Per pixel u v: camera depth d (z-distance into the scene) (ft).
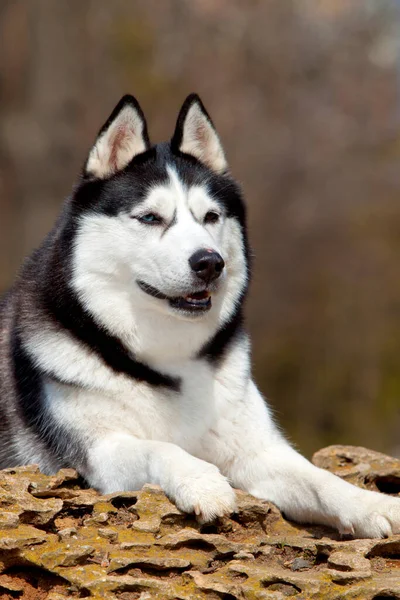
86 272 26.89
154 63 104.37
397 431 89.97
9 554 21.65
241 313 29.19
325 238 96.07
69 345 26.55
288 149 98.27
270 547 23.08
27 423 27.61
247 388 27.99
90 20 106.93
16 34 108.37
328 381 91.86
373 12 101.76
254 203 95.76
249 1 102.32
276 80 101.09
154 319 26.68
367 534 24.12
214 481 23.57
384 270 94.94
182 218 27.04
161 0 105.60
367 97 101.09
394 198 97.71
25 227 103.91
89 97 106.11
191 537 22.66
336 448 32.30
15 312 29.22
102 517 23.44
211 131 29.37
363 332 92.99
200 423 26.96
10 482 24.22
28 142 104.27
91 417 26.23
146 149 28.14
